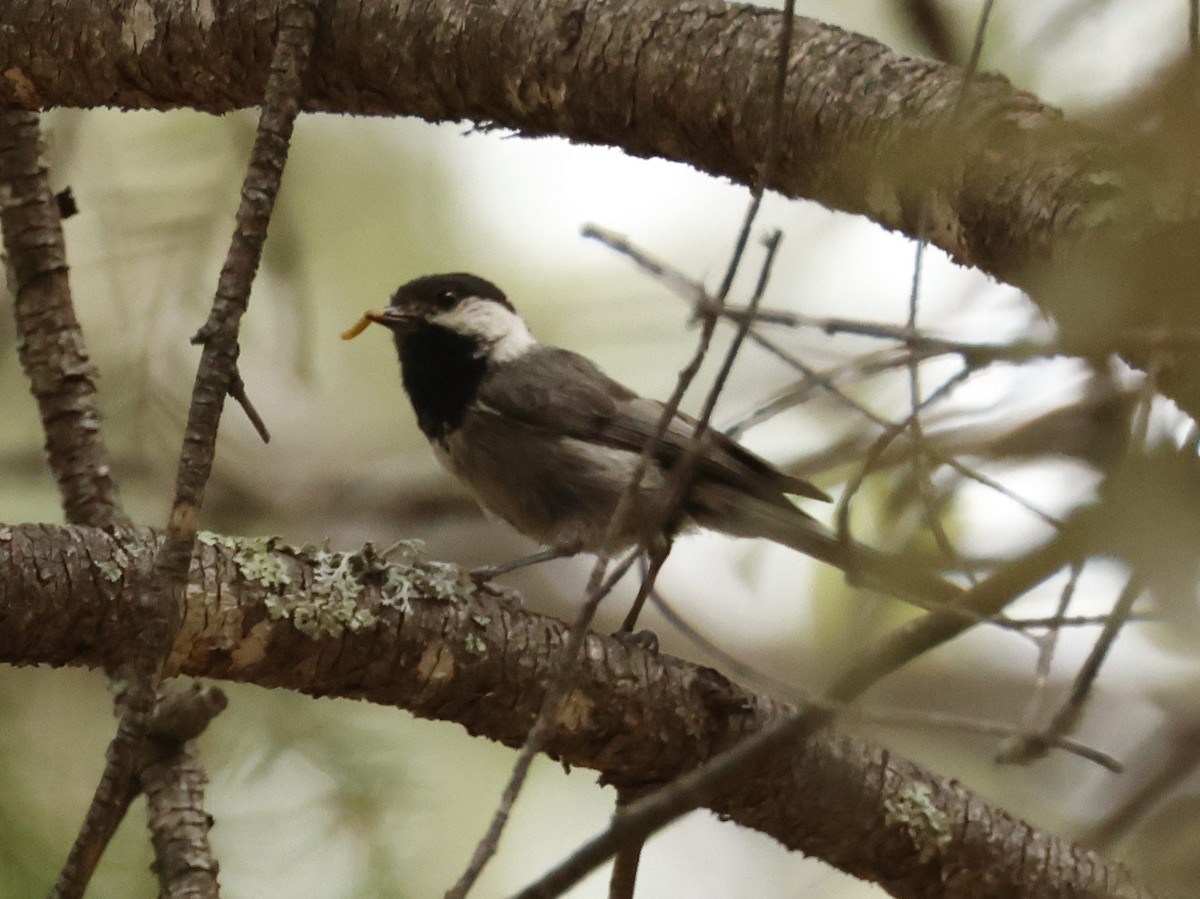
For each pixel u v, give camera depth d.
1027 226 4.66
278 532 10.65
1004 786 9.67
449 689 5.52
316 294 10.27
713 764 4.11
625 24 5.67
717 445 8.46
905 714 4.31
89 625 4.99
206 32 5.96
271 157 5.39
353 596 5.36
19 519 8.82
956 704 10.34
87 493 6.69
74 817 6.50
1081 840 7.37
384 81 5.99
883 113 5.14
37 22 6.16
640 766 5.88
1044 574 4.80
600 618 11.38
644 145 5.84
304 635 5.27
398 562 5.70
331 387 11.45
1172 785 7.61
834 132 5.26
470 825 8.31
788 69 5.39
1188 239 4.24
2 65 6.28
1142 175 4.53
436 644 5.45
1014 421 7.18
